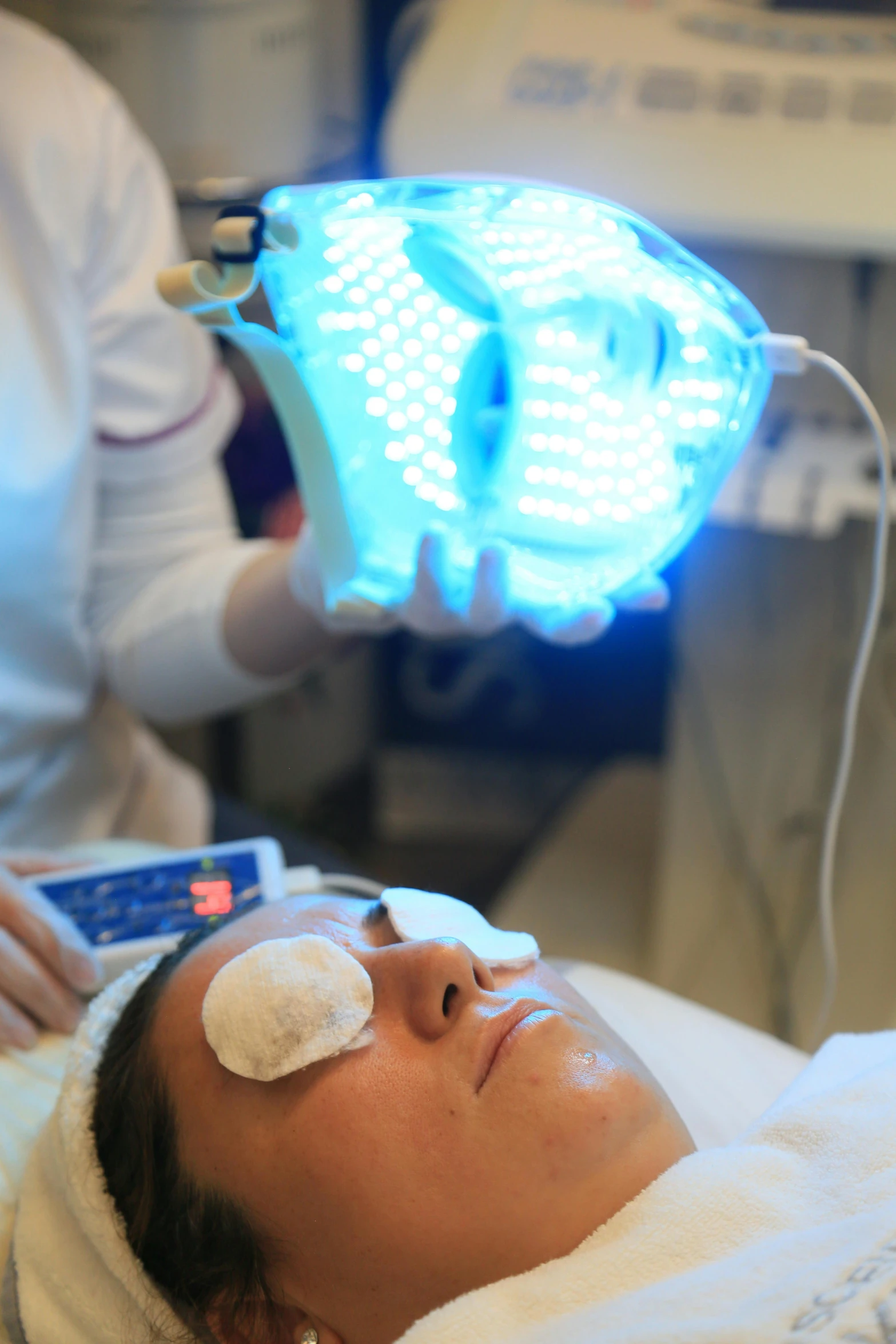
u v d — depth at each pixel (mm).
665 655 1852
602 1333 577
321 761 1955
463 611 820
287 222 655
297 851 1243
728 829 1382
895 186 976
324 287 709
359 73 1622
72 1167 727
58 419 1034
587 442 760
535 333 737
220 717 1786
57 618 1083
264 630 1079
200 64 1286
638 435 758
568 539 793
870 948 1346
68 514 1057
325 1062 666
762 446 1117
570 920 1564
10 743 1096
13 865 990
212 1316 688
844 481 1057
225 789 1850
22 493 1006
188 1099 688
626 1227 645
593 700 1896
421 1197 639
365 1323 659
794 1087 784
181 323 1127
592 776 1885
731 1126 856
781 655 1289
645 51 1077
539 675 1893
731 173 1002
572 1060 672
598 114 1044
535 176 1045
